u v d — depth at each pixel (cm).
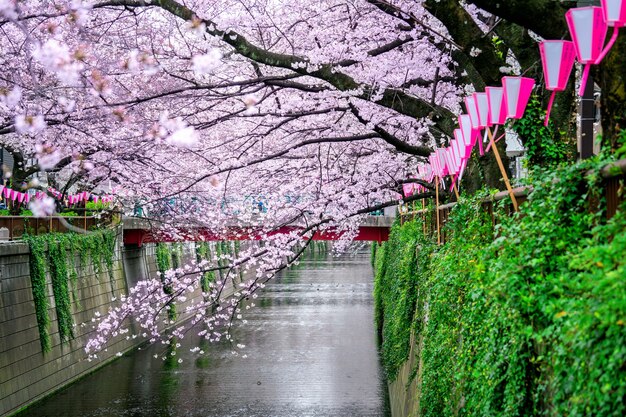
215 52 909
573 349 484
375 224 3247
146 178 1830
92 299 2955
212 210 1886
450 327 974
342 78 1100
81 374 2692
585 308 459
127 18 1356
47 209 1038
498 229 844
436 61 1230
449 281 945
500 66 922
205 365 2834
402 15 1073
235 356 2989
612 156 550
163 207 2173
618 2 509
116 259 3344
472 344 776
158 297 1606
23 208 2867
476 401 737
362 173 1688
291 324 3784
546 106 953
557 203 599
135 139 1365
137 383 2573
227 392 2422
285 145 1616
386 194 1869
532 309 582
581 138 809
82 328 2772
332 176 1638
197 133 1217
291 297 4966
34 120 937
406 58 1301
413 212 2211
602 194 559
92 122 1324
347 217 1583
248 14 1342
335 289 5456
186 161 1702
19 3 1041
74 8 961
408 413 1506
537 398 578
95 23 1298
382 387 2456
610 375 430
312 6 1407
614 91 616
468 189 1234
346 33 1312
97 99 1234
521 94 754
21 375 2238
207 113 1537
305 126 1555
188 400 2328
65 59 875
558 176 616
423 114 1201
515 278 602
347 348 3117
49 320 2477
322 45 1322
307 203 1599
